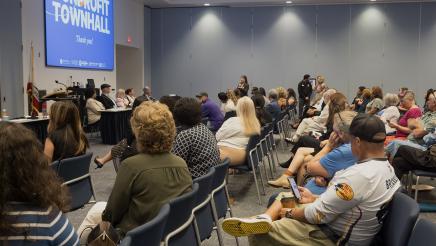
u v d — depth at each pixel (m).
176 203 1.67
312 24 12.24
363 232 1.86
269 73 12.62
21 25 7.37
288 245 1.99
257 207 4.04
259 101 5.93
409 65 11.76
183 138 2.84
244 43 12.70
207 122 6.72
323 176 2.70
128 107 9.02
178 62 13.16
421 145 4.22
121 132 7.95
